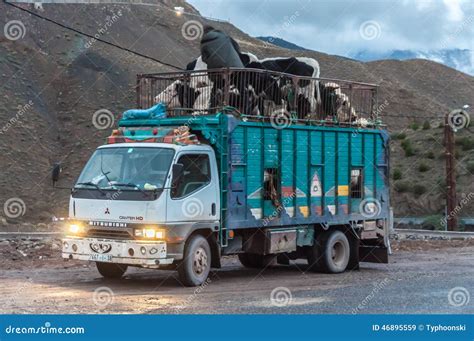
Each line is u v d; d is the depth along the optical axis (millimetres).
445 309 11375
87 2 118750
